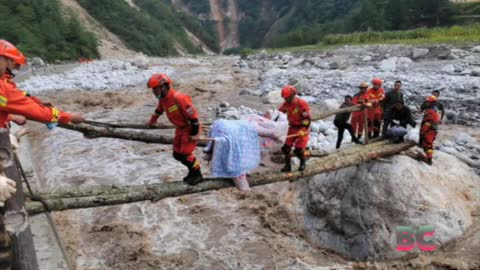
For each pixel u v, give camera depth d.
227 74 34.84
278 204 10.70
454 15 63.34
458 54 28.77
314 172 7.71
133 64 40.47
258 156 6.70
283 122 6.92
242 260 8.65
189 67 42.31
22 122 5.10
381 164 8.75
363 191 8.60
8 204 4.46
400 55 31.56
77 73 34.72
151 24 82.62
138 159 14.29
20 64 4.50
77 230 9.90
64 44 52.88
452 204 8.52
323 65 31.86
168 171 13.14
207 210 10.72
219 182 6.73
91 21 70.25
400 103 9.77
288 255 8.73
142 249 9.09
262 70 35.59
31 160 13.59
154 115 6.37
